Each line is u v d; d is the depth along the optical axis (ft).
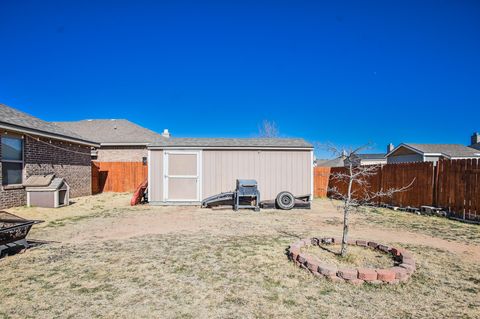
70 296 12.32
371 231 24.75
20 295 12.43
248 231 24.47
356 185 47.73
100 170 61.00
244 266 15.75
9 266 15.88
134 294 12.51
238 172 41.91
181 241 21.07
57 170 43.86
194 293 12.59
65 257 17.40
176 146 41.24
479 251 18.78
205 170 41.68
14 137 35.65
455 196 30.60
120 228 25.71
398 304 11.64
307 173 42.50
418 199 35.37
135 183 60.49
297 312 11.04
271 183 42.09
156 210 36.42
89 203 42.22
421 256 17.61
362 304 11.63
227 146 41.52
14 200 35.12
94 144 52.01
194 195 41.63
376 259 16.26
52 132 41.34
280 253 17.99
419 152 81.76
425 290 12.85
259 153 42.14
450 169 31.24
